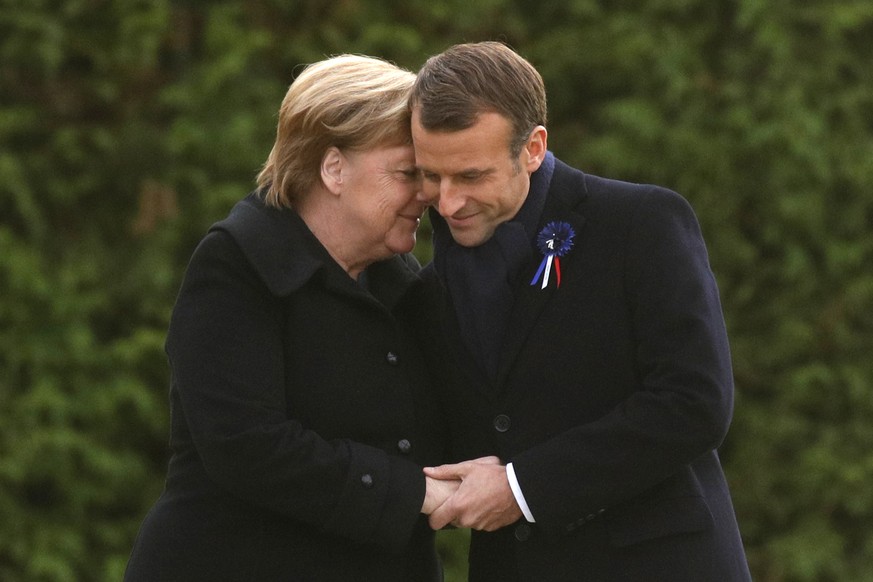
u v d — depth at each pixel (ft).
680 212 33.22
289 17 76.02
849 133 75.77
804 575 72.69
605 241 33.04
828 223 76.33
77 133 73.56
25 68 73.46
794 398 75.36
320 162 33.55
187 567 32.91
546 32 79.77
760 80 76.02
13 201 72.69
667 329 31.91
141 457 73.92
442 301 34.81
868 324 76.54
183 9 75.87
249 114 73.87
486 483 32.63
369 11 76.13
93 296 72.79
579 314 32.99
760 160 75.51
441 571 36.35
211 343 32.09
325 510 31.86
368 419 33.58
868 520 75.10
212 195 73.05
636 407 31.86
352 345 33.63
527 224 33.24
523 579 33.53
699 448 31.63
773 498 75.31
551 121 78.69
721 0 76.84
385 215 33.24
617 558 32.83
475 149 31.27
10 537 69.05
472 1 77.20
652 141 75.66
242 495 32.07
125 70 74.43
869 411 75.56
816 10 75.05
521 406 33.50
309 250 33.50
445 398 35.12
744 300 76.13
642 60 76.33
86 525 71.77
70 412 71.05
